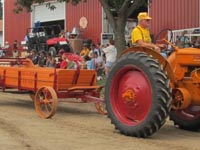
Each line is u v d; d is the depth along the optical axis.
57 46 21.27
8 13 30.41
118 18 13.45
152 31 20.12
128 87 7.23
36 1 15.28
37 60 19.92
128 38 20.41
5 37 30.78
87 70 9.69
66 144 6.49
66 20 25.39
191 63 7.12
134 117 7.19
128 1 13.09
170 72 7.13
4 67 10.62
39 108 9.15
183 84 7.25
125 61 7.23
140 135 6.99
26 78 9.98
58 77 9.23
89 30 23.78
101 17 23.09
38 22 25.25
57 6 26.17
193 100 7.19
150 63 6.89
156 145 6.52
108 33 22.62
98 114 9.70
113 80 7.45
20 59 11.27
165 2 19.62
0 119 8.73
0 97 12.77
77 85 9.62
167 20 19.56
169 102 6.76
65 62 13.28
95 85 9.92
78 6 24.48
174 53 7.37
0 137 6.97
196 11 18.44
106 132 7.46
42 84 9.57
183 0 18.92
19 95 13.29
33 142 6.61
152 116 6.76
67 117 9.20
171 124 8.45
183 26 18.92
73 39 22.55
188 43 11.84
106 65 15.84
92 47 20.36
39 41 23.39
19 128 7.75
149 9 20.27
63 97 9.38
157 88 6.72
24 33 28.94
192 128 7.76
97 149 6.19
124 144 6.54
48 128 7.79
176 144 6.63
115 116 7.36
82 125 8.17
